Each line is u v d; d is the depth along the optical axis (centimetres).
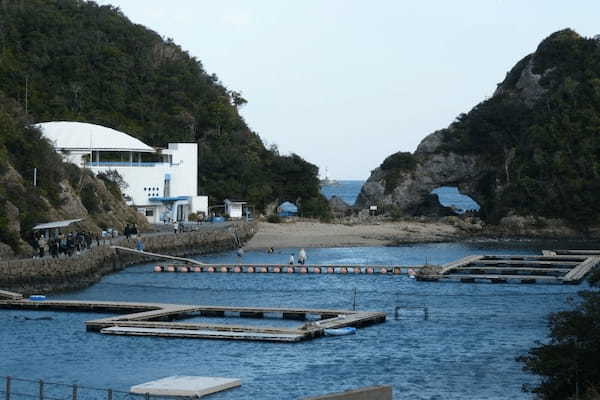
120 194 16550
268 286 11169
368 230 19812
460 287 11000
